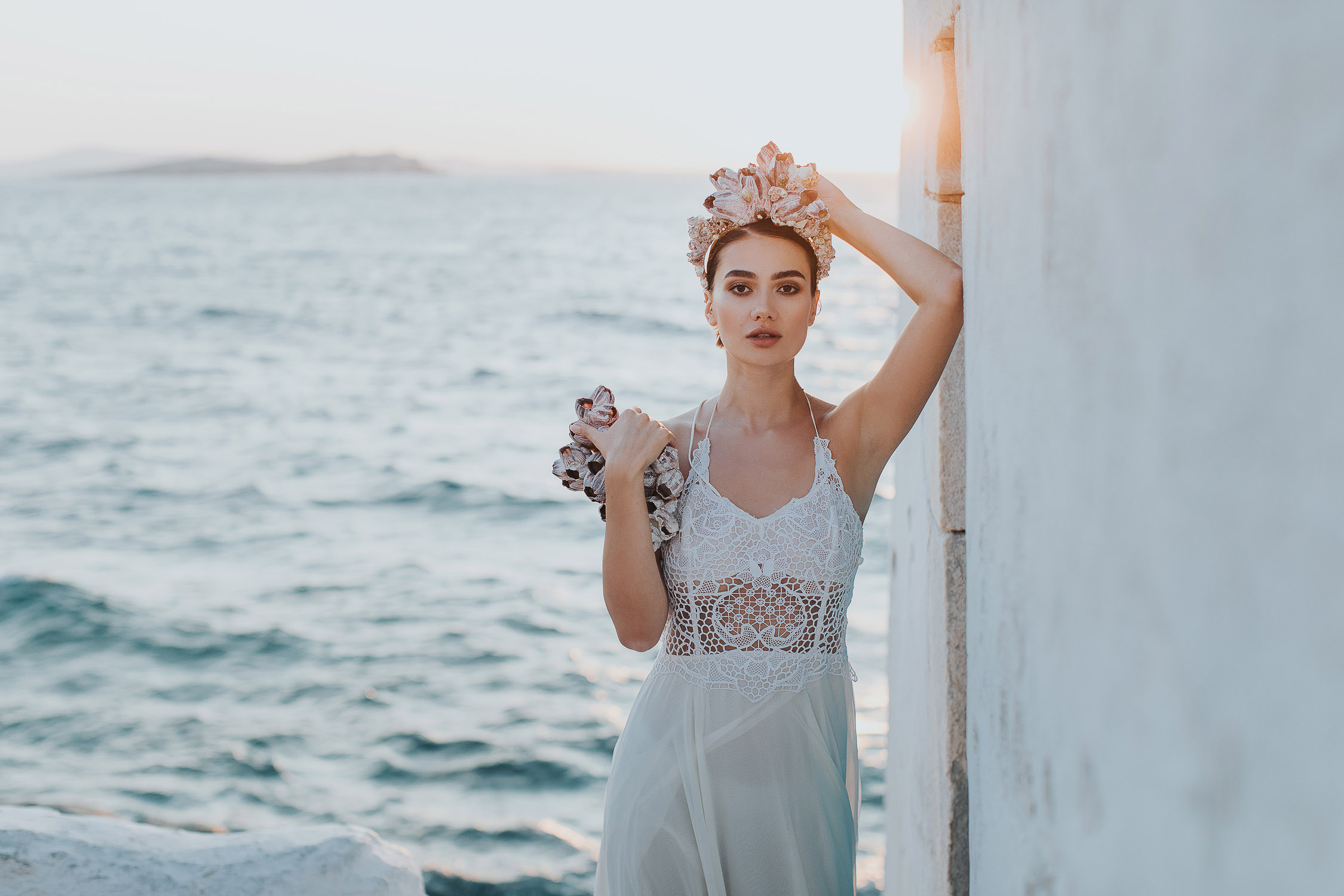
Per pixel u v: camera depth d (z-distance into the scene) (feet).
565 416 78.48
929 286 5.32
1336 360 1.24
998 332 3.64
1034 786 2.93
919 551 7.72
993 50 3.73
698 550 5.52
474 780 26.78
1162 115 1.83
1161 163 1.84
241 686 32.96
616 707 30.91
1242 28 1.49
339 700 31.76
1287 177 1.36
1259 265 1.45
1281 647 1.39
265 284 181.68
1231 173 1.54
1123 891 2.06
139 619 38.22
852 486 5.77
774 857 5.47
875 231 5.50
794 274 5.56
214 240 303.07
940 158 5.92
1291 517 1.36
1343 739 1.23
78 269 206.49
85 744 29.22
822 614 5.54
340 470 62.13
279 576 43.50
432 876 22.48
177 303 153.17
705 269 5.89
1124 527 2.06
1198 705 1.67
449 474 60.18
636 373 95.30
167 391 88.99
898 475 10.81
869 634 33.91
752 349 5.58
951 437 5.91
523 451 66.95
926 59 6.62
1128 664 2.04
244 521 51.83
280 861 4.74
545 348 111.86
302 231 345.51
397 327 128.98
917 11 7.34
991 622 3.75
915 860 7.74
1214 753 1.61
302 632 37.22
